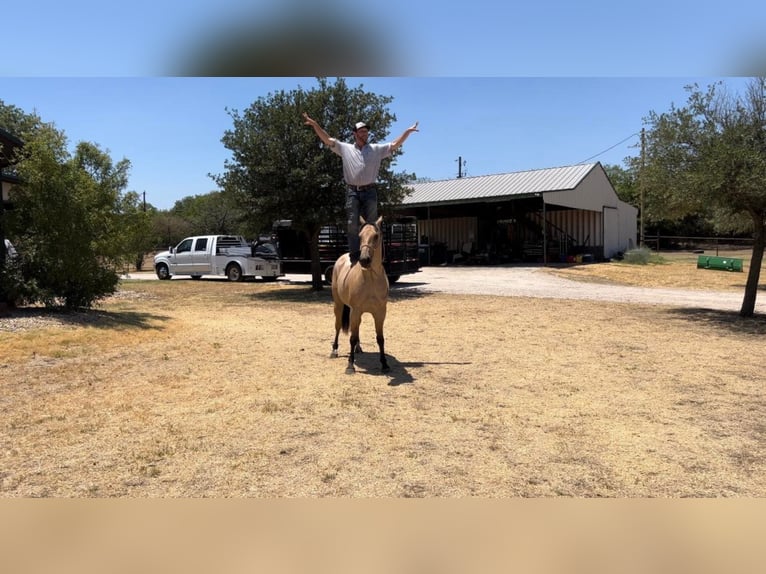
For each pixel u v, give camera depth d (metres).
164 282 22.22
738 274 23.55
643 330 10.70
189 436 4.86
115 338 8.86
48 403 5.74
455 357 8.31
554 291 17.44
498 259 30.44
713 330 10.73
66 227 9.71
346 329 7.97
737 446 4.77
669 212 13.09
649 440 4.89
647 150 12.79
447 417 5.46
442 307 13.87
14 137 9.79
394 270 18.09
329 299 16.20
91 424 5.13
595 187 30.83
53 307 10.16
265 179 16.30
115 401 5.86
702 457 4.52
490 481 4.02
